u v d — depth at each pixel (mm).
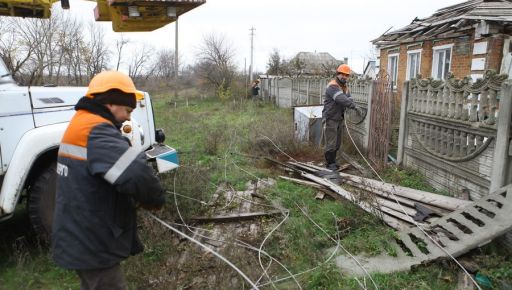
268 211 4902
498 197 3713
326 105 6508
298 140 8367
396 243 3840
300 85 18062
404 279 3266
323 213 4660
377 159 6812
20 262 3393
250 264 3455
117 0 4426
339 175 6031
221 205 5207
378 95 7012
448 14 11461
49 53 16797
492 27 9086
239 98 27047
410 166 6277
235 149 8414
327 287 3201
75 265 2102
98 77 2176
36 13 4625
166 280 3146
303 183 5836
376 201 4465
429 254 3518
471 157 4582
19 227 4363
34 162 3564
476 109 4504
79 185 2068
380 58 16641
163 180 5301
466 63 10523
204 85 34031
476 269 3271
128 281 3186
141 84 35938
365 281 3205
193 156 7762
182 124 13234
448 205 4449
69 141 2100
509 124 3844
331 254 3727
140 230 4031
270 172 6715
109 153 1998
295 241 3973
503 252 3566
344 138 8102
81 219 2078
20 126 3531
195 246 3928
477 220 3793
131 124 4211
